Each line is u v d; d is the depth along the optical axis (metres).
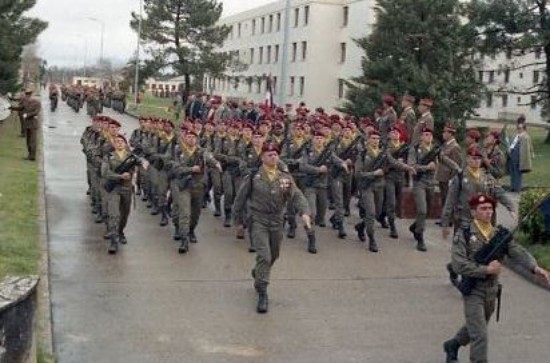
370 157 12.16
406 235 13.16
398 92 25.92
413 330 8.10
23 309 5.39
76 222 13.26
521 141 17.95
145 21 53.53
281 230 8.80
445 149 14.02
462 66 27.41
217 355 7.13
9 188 15.41
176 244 11.90
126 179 11.25
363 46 28.53
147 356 7.04
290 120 19.05
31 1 29.59
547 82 32.72
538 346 7.76
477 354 6.65
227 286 9.53
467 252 6.70
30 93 25.06
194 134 11.99
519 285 10.23
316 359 7.13
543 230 11.30
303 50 63.44
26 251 10.16
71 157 23.27
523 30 29.53
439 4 26.61
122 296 8.90
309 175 12.90
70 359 6.89
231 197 13.45
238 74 73.00
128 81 61.97
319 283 9.88
